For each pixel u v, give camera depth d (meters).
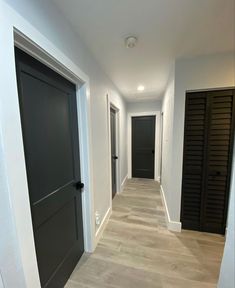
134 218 2.38
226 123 1.80
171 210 2.06
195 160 1.94
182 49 1.60
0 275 0.68
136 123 4.34
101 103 2.03
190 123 1.89
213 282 1.34
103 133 2.13
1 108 0.66
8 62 0.68
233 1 1.00
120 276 1.40
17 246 0.74
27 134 0.92
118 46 1.53
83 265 1.53
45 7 0.93
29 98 0.94
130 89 3.06
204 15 1.12
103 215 2.14
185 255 1.63
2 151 0.67
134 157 4.45
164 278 1.38
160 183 3.83
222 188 1.89
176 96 1.88
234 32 1.33
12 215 0.71
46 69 1.09
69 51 1.21
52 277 1.17
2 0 0.65
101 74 2.01
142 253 1.67
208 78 1.76
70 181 1.43
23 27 0.76
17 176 0.73
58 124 1.24
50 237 1.15
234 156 1.75
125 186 3.84
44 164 1.08
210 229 1.98
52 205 1.16
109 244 1.82
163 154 3.10
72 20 1.16
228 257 0.78
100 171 2.01
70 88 1.41
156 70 2.14
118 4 1.02
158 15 1.12
